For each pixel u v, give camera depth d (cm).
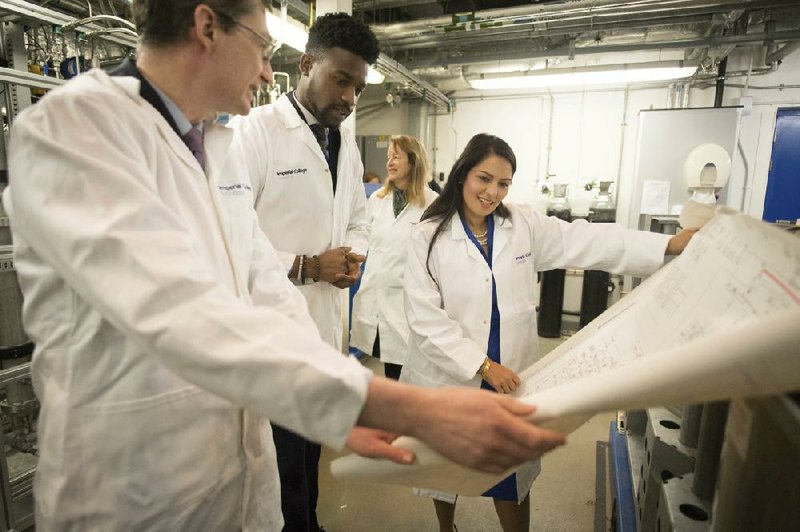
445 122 559
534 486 193
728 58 432
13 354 141
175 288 45
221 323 44
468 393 43
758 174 444
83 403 61
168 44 63
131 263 45
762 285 39
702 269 52
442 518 145
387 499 185
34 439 160
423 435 43
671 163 369
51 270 59
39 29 232
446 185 133
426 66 433
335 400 43
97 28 211
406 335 227
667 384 33
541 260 135
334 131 150
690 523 61
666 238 112
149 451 64
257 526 78
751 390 32
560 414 38
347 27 124
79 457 62
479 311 126
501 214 133
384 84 512
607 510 139
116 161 52
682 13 331
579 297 436
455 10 408
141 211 48
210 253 69
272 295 85
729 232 51
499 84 439
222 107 70
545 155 520
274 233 137
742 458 42
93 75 60
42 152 49
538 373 81
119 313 45
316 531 158
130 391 61
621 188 496
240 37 63
